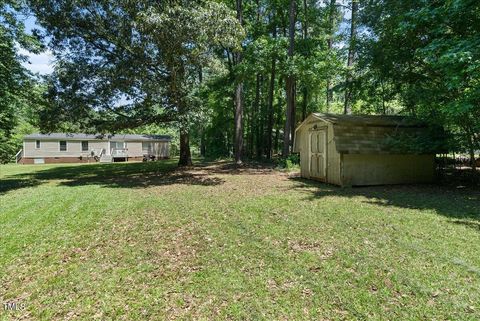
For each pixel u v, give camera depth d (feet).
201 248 12.69
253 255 11.79
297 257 11.49
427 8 21.86
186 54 31.94
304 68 45.91
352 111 54.08
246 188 28.43
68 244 13.50
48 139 80.48
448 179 31.45
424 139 27.81
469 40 19.35
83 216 18.39
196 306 8.38
